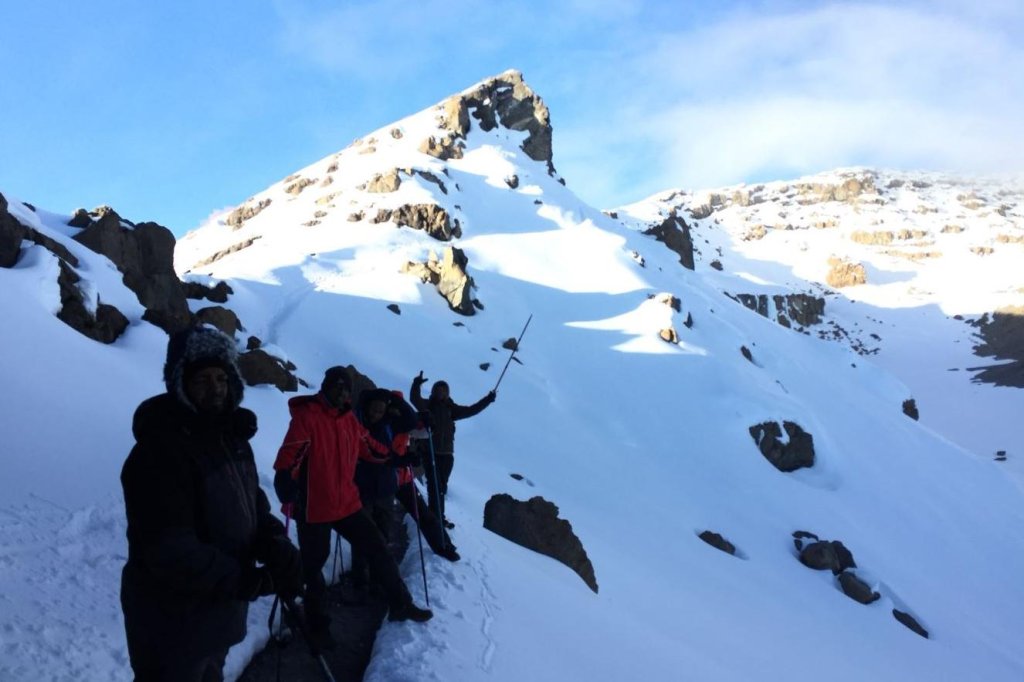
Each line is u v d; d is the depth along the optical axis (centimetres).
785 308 13500
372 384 2089
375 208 5491
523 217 6312
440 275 4303
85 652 421
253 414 303
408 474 750
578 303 4766
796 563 2556
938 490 3803
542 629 708
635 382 3869
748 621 1714
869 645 2002
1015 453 8412
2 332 895
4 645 397
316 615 520
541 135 8675
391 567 557
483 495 1755
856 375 5878
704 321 4916
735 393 3806
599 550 1692
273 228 5756
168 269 2072
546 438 3095
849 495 3466
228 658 470
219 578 273
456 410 933
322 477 533
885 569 2762
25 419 724
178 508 268
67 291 1266
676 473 3142
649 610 1312
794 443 3641
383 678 496
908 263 16888
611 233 6469
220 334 294
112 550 562
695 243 17538
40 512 575
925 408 10156
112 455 743
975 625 2550
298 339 3366
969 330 13112
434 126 7738
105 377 968
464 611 650
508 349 3941
